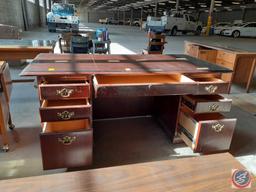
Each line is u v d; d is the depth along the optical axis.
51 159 1.54
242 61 3.44
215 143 1.80
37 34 9.84
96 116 2.51
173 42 9.87
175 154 1.97
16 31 4.88
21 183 0.91
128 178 0.97
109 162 1.83
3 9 8.41
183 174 1.01
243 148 2.08
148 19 13.20
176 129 2.08
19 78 3.61
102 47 5.14
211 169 1.05
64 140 1.50
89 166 1.71
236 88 3.87
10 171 1.65
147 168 1.04
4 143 1.84
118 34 12.71
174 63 2.06
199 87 1.70
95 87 1.51
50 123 1.66
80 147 1.55
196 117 1.88
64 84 1.53
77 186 0.91
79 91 1.54
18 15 10.52
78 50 4.71
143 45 8.23
